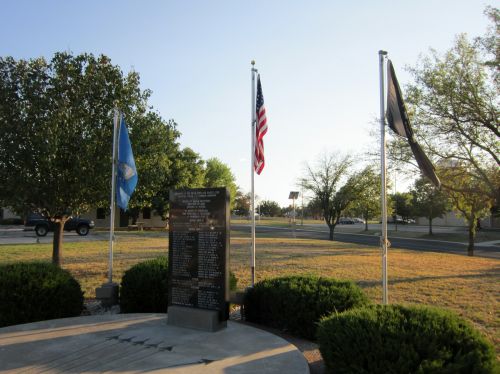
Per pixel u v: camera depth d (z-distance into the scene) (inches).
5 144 374.6
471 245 909.2
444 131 706.2
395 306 186.5
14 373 174.7
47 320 258.5
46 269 282.0
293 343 231.9
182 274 251.6
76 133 401.7
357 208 1300.4
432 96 697.6
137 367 181.3
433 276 457.1
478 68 673.6
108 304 321.7
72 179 402.9
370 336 156.3
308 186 1289.4
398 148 767.7
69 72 406.9
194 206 250.5
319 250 762.8
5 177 382.0
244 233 1546.5
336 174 1272.1
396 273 474.6
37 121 383.2
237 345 211.2
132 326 243.8
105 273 466.3
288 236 1379.2
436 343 153.6
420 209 1664.6
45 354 197.0
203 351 201.9
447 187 741.9
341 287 249.4
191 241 250.2
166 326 244.1
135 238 1064.8
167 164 504.7
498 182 727.7
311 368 194.7
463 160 732.7
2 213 1802.4
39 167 388.8
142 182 449.4
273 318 254.8
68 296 278.7
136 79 447.5
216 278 241.3
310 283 259.6
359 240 1336.1
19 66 403.2
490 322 271.1
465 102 671.8
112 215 342.6
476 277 452.4
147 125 446.0
